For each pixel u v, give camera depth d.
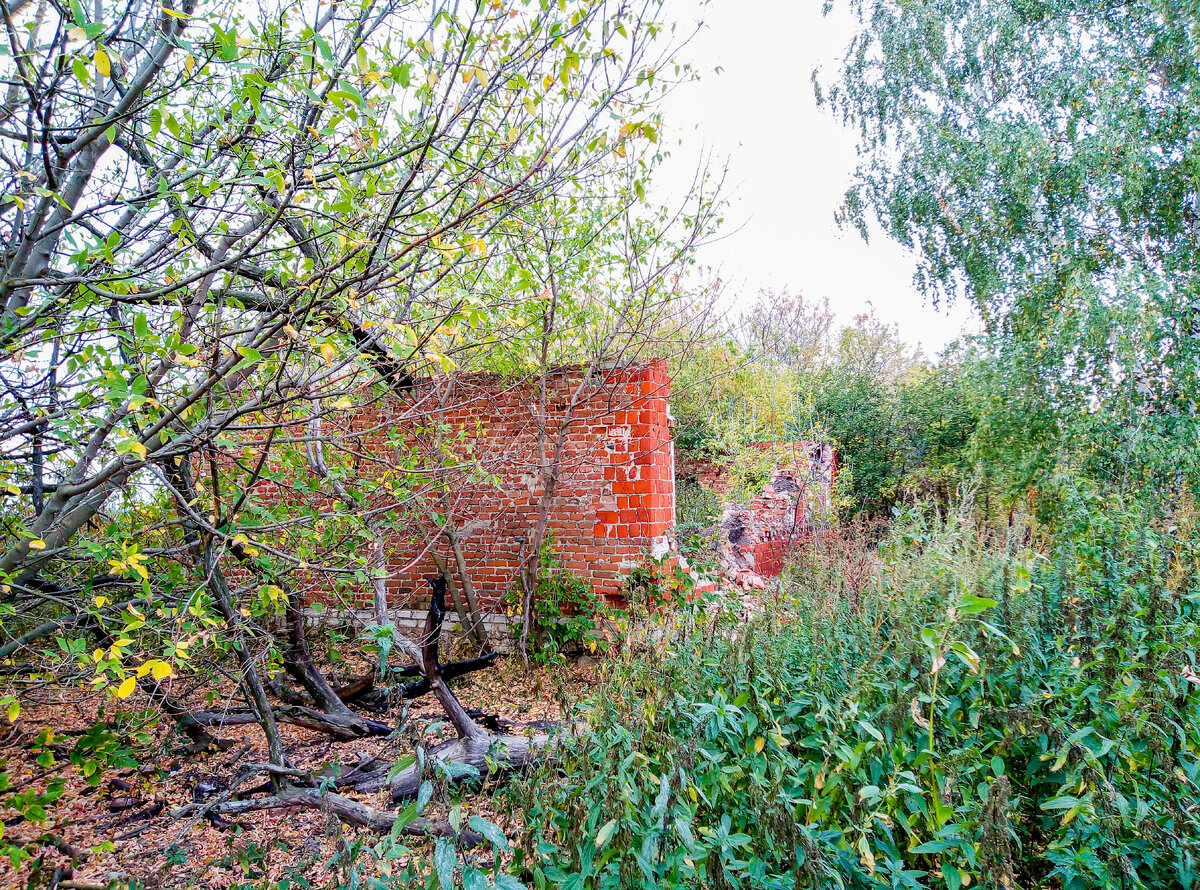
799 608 3.95
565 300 5.85
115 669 2.25
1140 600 2.99
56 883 2.74
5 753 4.30
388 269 2.85
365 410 5.17
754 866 1.80
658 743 2.47
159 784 4.19
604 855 1.87
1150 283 9.25
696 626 4.11
